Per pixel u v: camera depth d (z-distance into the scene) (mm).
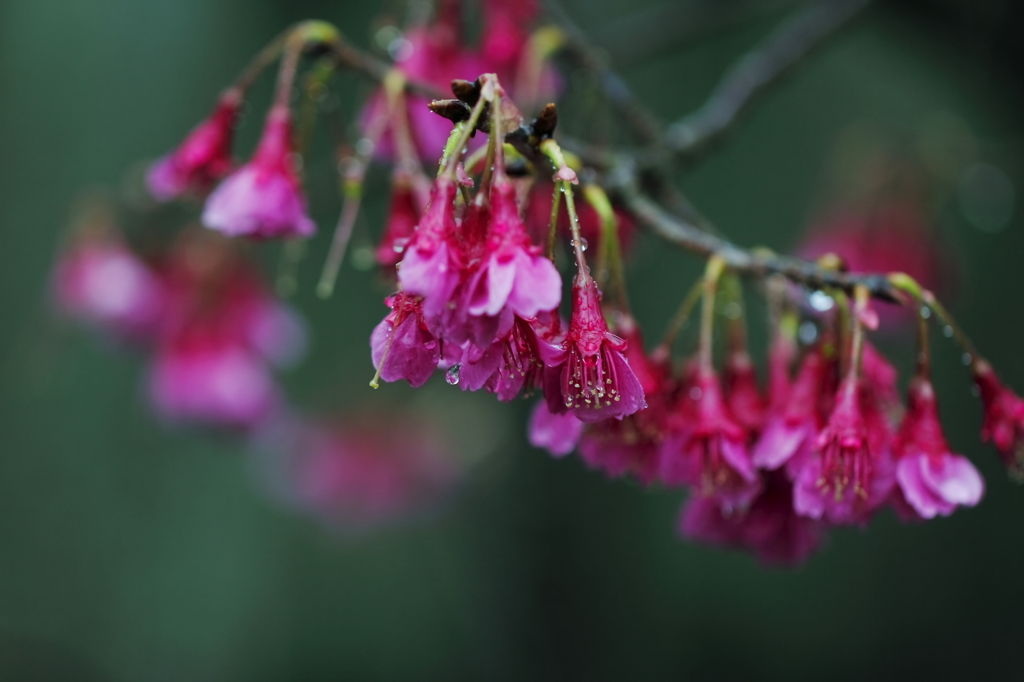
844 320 538
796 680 1234
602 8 862
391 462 1045
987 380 538
